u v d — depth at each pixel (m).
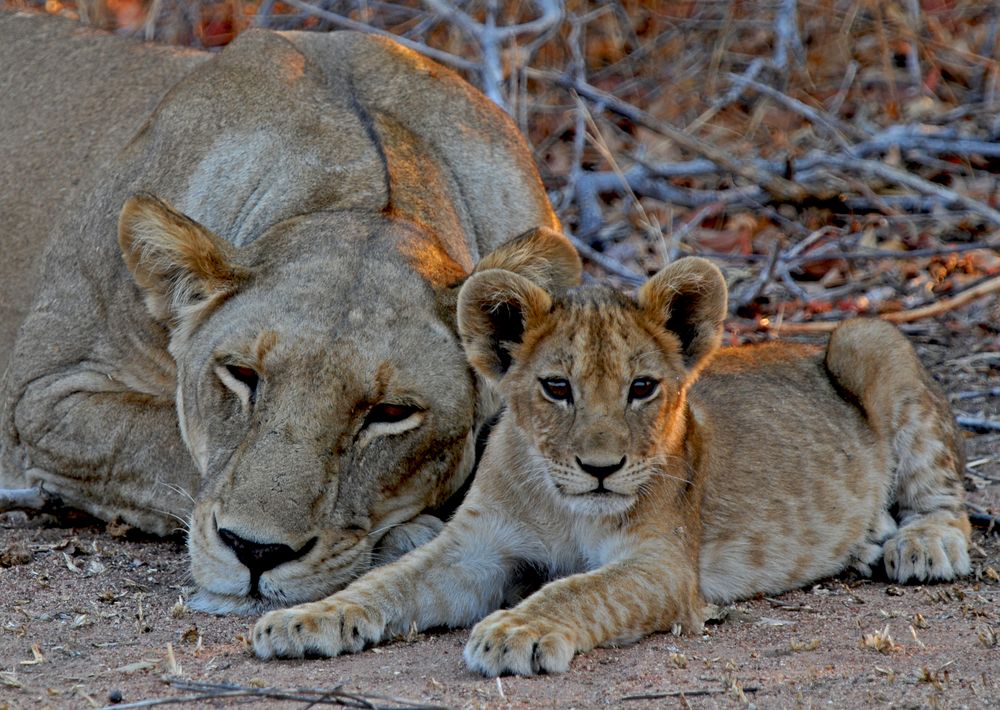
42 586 8.98
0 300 12.09
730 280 14.67
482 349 8.98
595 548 8.91
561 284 9.59
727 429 9.93
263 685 7.26
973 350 14.01
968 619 8.50
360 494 8.77
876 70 18.47
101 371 10.85
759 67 18.17
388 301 9.06
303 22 17.73
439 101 11.31
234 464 8.55
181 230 9.29
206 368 8.98
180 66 12.49
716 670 7.53
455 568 8.76
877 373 10.80
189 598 8.78
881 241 15.68
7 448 11.23
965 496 10.98
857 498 10.30
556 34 17.70
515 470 8.98
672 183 16.69
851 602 9.16
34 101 12.66
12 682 7.25
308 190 10.22
